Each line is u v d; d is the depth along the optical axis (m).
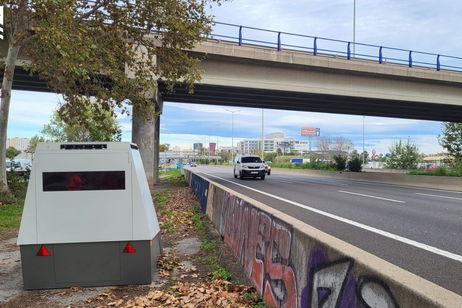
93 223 5.40
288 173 50.50
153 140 23.84
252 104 33.78
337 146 94.19
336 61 25.98
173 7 14.47
